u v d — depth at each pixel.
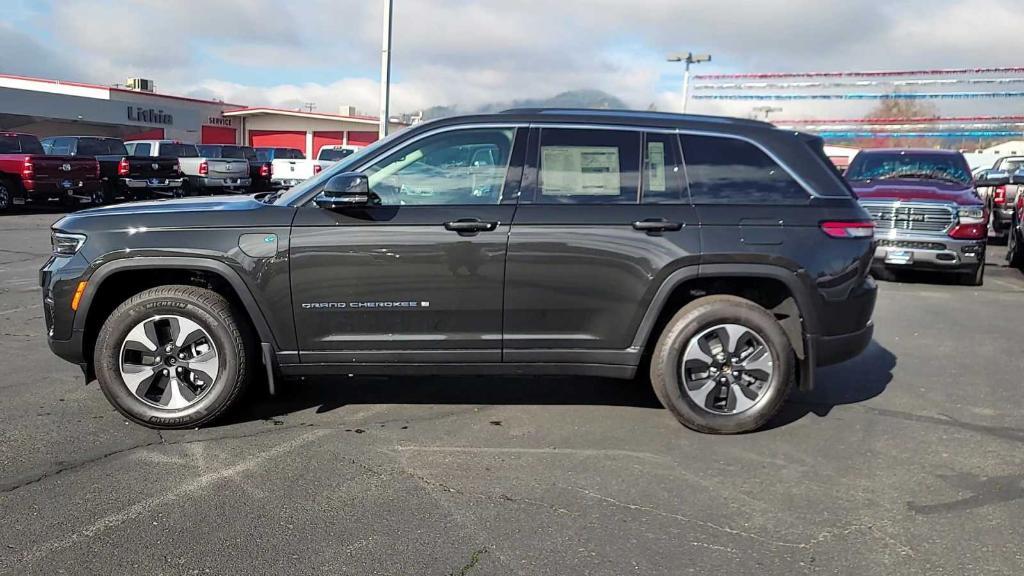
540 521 3.27
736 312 4.20
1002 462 3.98
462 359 4.25
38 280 8.92
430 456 3.97
